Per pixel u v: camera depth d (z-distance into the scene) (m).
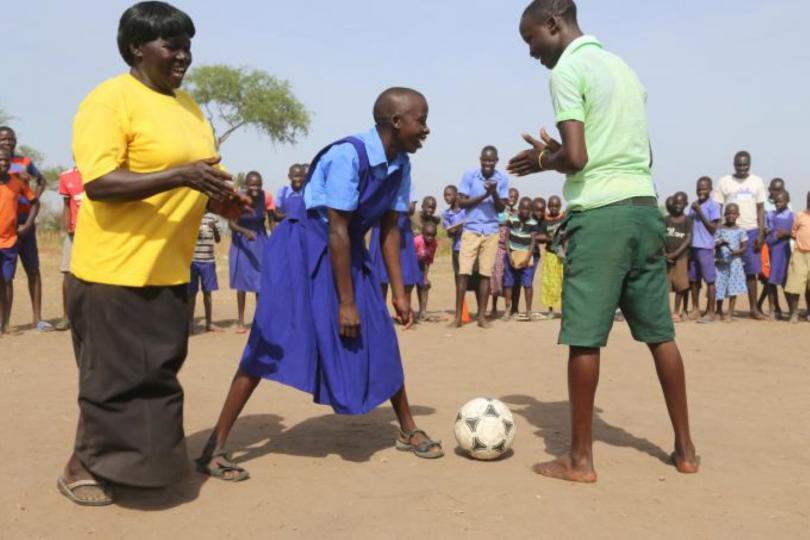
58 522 3.54
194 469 4.27
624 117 4.07
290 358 4.24
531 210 11.65
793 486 4.07
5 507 3.71
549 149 4.13
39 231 29.84
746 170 11.48
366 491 3.94
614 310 4.06
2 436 4.98
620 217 3.99
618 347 8.79
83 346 3.63
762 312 12.16
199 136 3.74
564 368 7.64
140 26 3.56
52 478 4.12
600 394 6.37
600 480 4.11
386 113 4.26
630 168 4.09
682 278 11.34
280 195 10.63
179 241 3.66
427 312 12.91
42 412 5.65
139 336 3.56
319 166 4.31
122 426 3.57
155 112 3.56
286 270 4.31
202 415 5.61
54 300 13.48
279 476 4.18
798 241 11.05
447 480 4.10
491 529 3.43
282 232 4.41
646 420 5.48
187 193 3.66
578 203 4.05
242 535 3.40
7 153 9.75
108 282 3.50
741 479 4.18
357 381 4.31
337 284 4.23
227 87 44.81
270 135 46.69
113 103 3.47
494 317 12.05
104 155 3.41
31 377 7.07
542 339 9.62
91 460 3.62
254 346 4.24
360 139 4.25
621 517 3.59
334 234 4.20
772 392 6.49
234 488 3.99
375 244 5.02
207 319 10.36
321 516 3.60
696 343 9.30
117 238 3.50
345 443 4.87
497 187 10.60
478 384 6.84
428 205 12.02
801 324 11.01
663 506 3.74
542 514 3.61
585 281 4.03
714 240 11.40
